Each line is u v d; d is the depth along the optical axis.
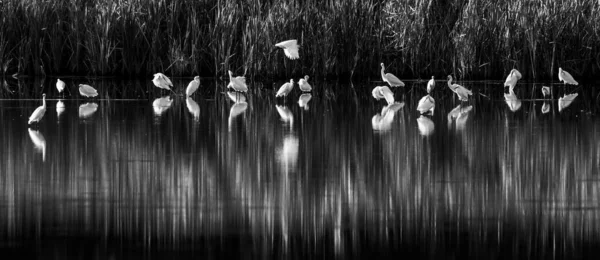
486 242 11.86
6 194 14.07
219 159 16.91
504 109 24.77
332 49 32.75
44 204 13.50
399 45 32.91
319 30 32.75
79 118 22.41
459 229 12.41
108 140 18.95
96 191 14.33
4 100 26.19
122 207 13.38
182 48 33.59
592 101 26.62
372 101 26.89
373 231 12.29
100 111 23.92
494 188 14.64
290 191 14.37
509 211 13.28
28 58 32.94
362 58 33.06
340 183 14.95
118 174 15.54
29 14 32.88
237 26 33.53
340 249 11.57
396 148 18.09
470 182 15.09
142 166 16.22
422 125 21.48
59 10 33.16
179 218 12.84
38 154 17.30
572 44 32.62
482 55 32.84
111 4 32.91
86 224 12.52
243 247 11.61
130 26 32.94
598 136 19.61
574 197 14.08
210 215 13.00
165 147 18.19
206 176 15.41
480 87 30.69
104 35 32.75
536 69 32.66
